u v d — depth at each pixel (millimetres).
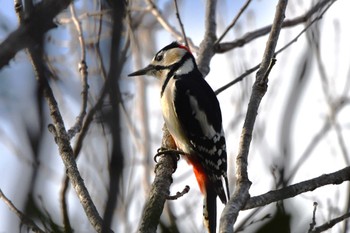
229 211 5402
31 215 5152
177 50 11023
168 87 10703
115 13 2865
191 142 10281
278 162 5816
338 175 6590
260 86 7070
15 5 5039
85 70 8352
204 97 10445
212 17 11117
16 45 2980
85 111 8023
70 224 5746
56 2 2975
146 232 6863
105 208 2969
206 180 9984
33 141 3439
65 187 7863
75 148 8359
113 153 2990
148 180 11078
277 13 7438
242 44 11000
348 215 6383
